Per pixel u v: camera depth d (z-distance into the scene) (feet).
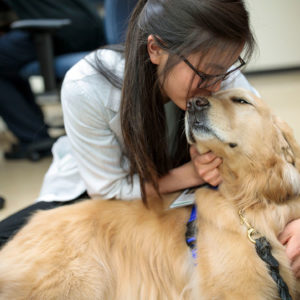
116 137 4.84
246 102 4.42
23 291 4.15
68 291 4.17
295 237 4.07
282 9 18.34
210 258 4.03
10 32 10.31
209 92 4.34
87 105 4.44
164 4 3.63
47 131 12.07
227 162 4.36
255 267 3.83
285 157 4.38
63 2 9.55
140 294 4.41
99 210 4.74
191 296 4.16
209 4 3.39
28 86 11.46
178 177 4.80
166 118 5.00
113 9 7.05
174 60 3.58
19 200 8.31
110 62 4.51
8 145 13.29
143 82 4.01
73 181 5.49
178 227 4.53
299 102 13.93
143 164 4.36
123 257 4.50
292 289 3.98
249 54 3.81
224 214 4.22
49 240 4.45
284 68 19.98
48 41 8.70
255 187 4.29
